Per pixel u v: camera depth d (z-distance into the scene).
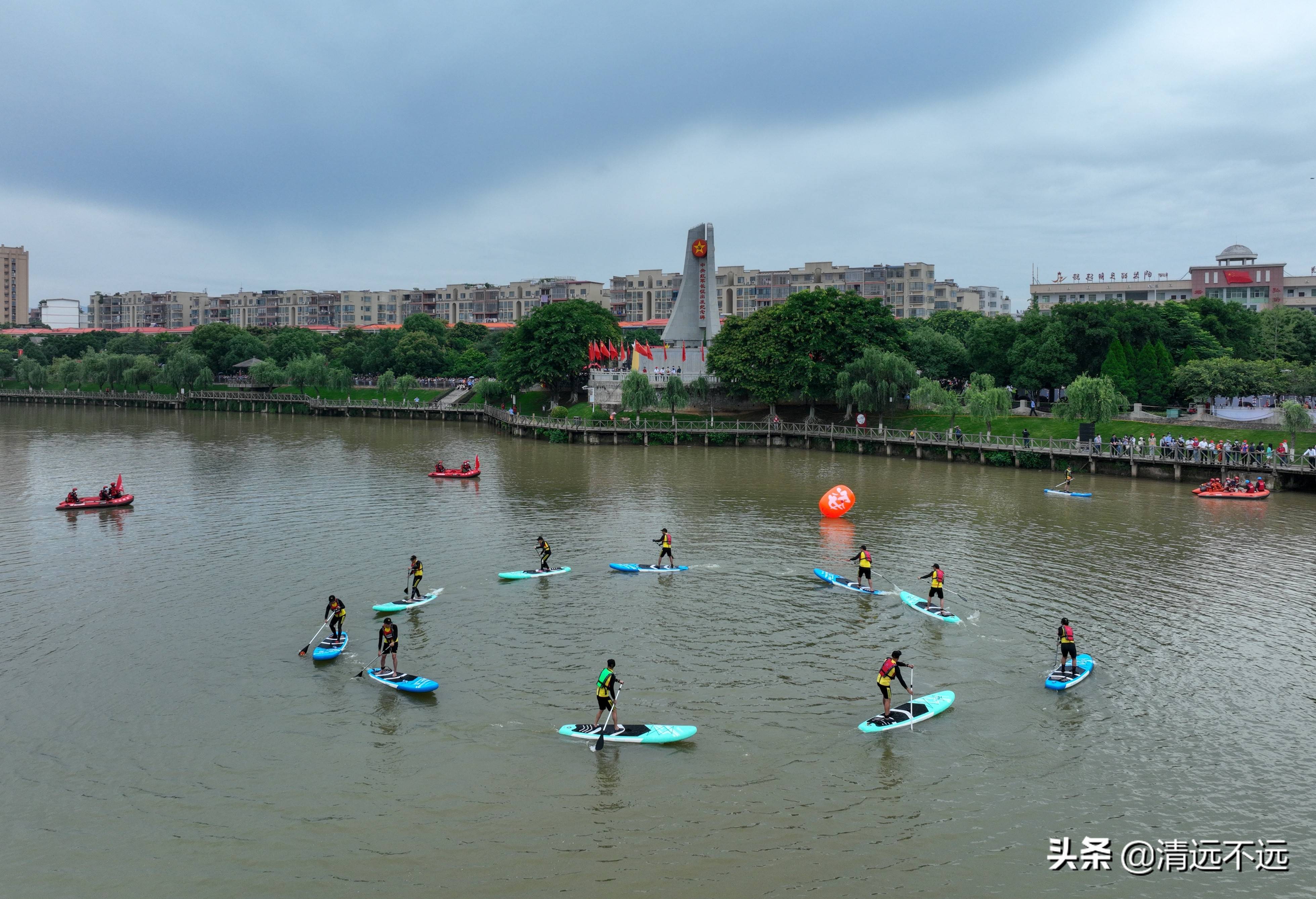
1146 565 51.44
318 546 55.72
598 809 25.70
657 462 98.12
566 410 136.25
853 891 22.31
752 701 32.72
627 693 33.28
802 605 44.09
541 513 66.94
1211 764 28.48
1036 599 44.84
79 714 31.52
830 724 30.91
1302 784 27.34
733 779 27.33
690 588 46.97
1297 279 194.38
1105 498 74.06
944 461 98.75
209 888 22.33
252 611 42.62
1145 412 104.62
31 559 52.19
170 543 56.25
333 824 24.98
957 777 27.58
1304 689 34.00
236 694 33.12
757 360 117.56
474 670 35.50
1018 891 22.41
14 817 25.22
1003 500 72.81
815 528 61.78
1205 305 137.50
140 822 25.03
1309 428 82.06
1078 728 30.78
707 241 142.88
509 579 48.31
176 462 94.81
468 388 181.88
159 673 35.12
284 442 117.44
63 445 110.06
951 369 143.88
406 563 51.62
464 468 85.19
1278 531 60.62
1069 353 116.31
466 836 24.44
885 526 62.28
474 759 28.47
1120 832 24.92
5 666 35.69
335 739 29.70
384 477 85.00
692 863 23.33
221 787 26.83
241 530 60.16
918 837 24.55
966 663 36.41
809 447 112.69
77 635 39.25
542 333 136.12
